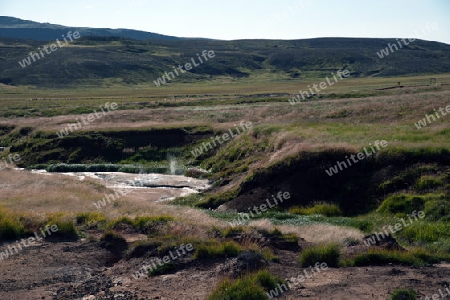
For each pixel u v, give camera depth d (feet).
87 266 43.96
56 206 72.38
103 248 49.14
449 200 67.82
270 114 166.40
